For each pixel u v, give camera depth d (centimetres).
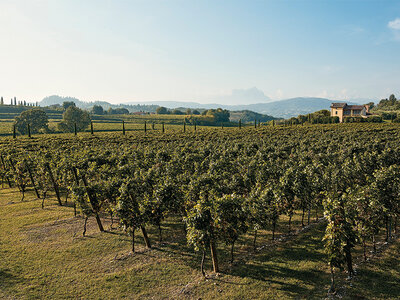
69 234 2989
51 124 17538
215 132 10606
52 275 2192
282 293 1884
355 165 3809
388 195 2405
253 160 4022
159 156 5194
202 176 3192
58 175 3947
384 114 15388
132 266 2327
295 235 2775
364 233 2223
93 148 6419
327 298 1800
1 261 2375
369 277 2005
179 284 2064
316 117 15000
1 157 5522
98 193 2964
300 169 3412
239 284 2012
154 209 2597
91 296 1933
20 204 4047
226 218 2145
